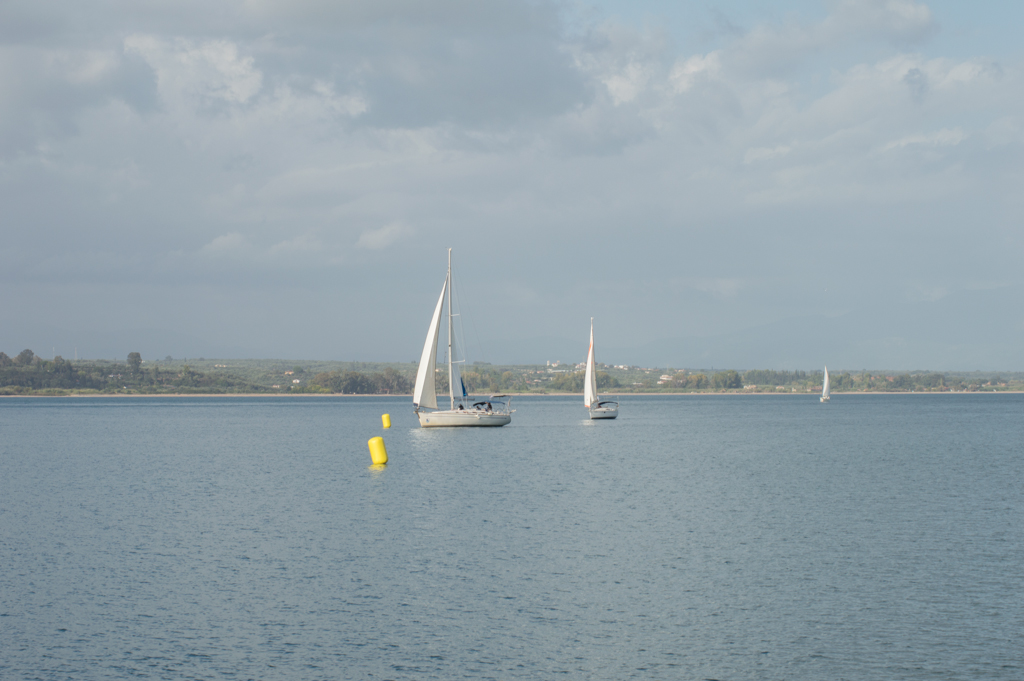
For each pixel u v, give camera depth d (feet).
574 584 91.76
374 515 136.87
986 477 190.70
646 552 107.45
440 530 123.03
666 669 67.82
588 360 488.44
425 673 67.26
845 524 127.65
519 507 145.28
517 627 77.77
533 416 560.20
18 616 81.35
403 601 85.66
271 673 67.46
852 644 73.10
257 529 124.57
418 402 339.16
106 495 164.25
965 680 65.36
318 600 86.17
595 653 71.31
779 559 103.30
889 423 465.47
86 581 93.66
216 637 75.46
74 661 69.97
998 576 94.63
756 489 169.37
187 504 150.82
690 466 216.74
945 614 80.84
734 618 80.02
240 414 605.31
